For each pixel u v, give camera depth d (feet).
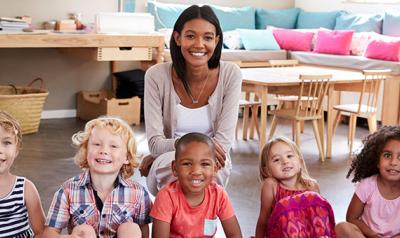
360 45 21.67
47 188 11.98
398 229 7.81
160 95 8.68
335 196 12.03
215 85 8.66
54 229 6.86
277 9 26.21
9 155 6.87
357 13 23.59
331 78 15.01
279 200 7.71
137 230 6.70
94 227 6.95
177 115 8.66
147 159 8.89
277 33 24.02
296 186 8.06
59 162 14.08
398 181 7.79
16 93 18.19
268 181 8.01
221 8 24.18
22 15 19.15
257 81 14.47
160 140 8.41
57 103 20.26
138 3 21.88
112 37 16.72
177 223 7.14
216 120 8.77
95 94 20.40
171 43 8.51
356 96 20.11
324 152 15.85
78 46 16.35
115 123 7.08
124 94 20.30
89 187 6.99
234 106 8.68
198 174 6.91
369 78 15.72
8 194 6.95
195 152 6.94
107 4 20.62
